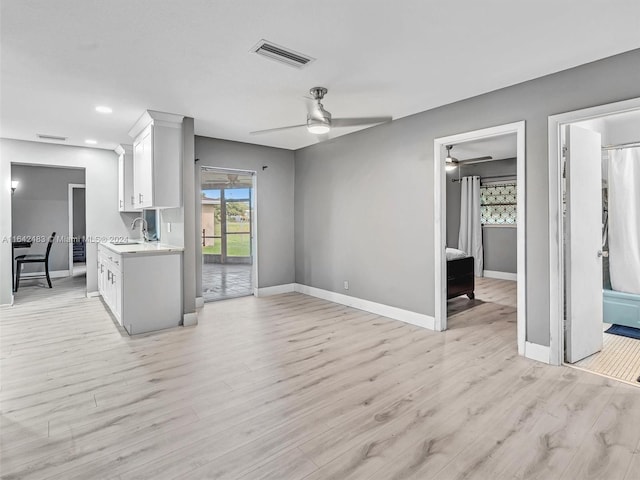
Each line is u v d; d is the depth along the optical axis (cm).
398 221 415
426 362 294
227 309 473
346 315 442
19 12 196
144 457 177
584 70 266
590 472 166
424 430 199
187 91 316
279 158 568
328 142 511
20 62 257
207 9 196
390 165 421
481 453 179
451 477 163
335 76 287
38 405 227
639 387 248
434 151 372
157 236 514
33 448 184
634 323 379
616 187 400
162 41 230
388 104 357
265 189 554
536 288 296
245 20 207
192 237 405
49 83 295
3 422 208
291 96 332
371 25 214
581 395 237
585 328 301
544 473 165
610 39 231
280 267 576
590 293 306
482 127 329
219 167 505
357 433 197
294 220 590
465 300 525
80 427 203
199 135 481
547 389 246
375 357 306
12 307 482
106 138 483
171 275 393
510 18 207
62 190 753
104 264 483
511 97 308
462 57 256
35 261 612
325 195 521
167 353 316
